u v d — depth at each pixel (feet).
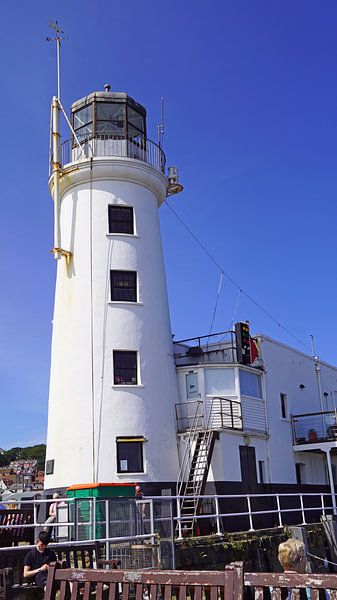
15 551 41.19
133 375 86.79
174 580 21.56
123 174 93.30
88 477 80.74
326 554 82.33
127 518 52.08
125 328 87.71
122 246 91.35
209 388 91.09
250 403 94.48
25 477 257.14
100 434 82.28
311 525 81.35
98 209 92.27
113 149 93.20
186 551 57.21
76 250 91.61
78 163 92.43
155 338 89.92
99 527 50.08
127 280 91.04
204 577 20.97
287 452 101.96
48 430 89.45
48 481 85.51
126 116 95.09
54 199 92.89
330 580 19.60
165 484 83.20
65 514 67.00
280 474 97.81
